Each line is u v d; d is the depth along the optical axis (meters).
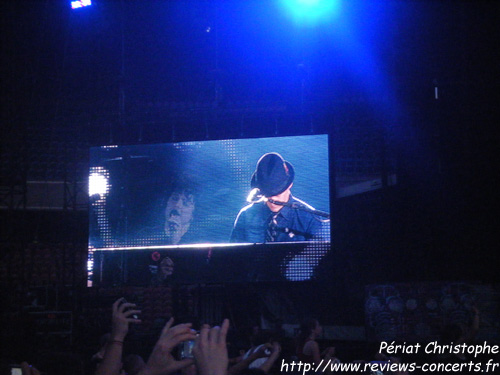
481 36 10.73
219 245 9.95
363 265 10.77
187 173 10.17
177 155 10.23
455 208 9.32
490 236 8.80
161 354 1.46
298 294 11.19
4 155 13.07
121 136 12.27
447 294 8.55
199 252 9.99
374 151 12.86
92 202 10.28
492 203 8.87
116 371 1.72
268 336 4.76
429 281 8.73
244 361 2.41
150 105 13.54
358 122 12.79
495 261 8.66
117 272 10.09
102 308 10.70
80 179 13.06
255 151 10.03
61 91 13.43
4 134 13.01
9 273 11.56
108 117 13.02
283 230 9.78
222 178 10.07
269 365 2.66
